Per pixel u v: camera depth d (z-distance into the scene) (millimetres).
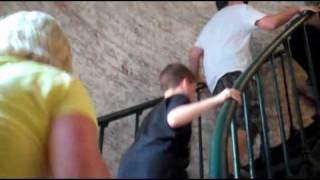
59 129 1720
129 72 4984
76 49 5109
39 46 2111
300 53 4152
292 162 3047
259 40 5129
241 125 3184
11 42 2107
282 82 4574
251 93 3434
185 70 2283
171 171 1968
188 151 2184
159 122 2125
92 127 1787
